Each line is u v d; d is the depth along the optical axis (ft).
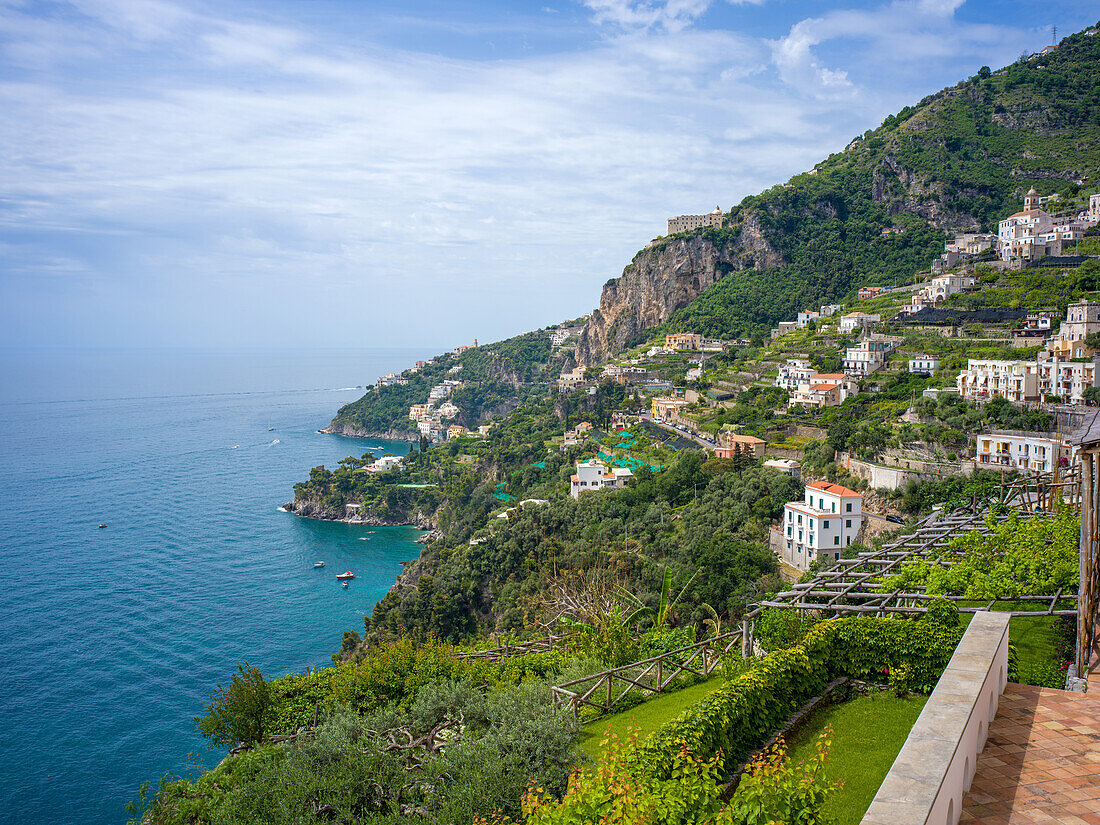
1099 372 284.82
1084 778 36.50
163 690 275.39
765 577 226.58
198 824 63.72
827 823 39.24
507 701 72.08
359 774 61.16
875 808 28.48
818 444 331.98
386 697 89.35
